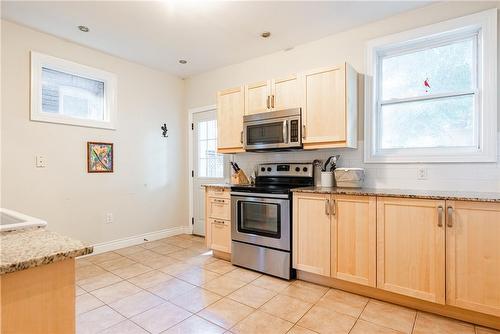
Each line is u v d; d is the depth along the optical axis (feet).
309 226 8.05
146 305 6.97
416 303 6.70
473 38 7.74
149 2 7.77
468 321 6.13
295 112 9.04
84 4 7.84
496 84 7.14
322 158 9.93
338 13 8.40
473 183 7.43
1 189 8.70
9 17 8.54
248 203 9.42
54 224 9.85
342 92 8.28
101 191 11.22
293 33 9.65
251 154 11.89
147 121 12.95
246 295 7.51
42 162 9.54
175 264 9.91
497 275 5.64
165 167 13.73
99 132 11.17
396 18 8.54
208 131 13.71
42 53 9.53
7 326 2.52
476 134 7.59
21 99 9.07
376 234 6.97
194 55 11.60
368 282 7.09
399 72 8.87
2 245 2.97
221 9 8.14
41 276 2.72
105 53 11.34
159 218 13.44
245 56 11.70
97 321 6.24
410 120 8.68
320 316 6.45
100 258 10.50
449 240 6.08
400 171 8.46
